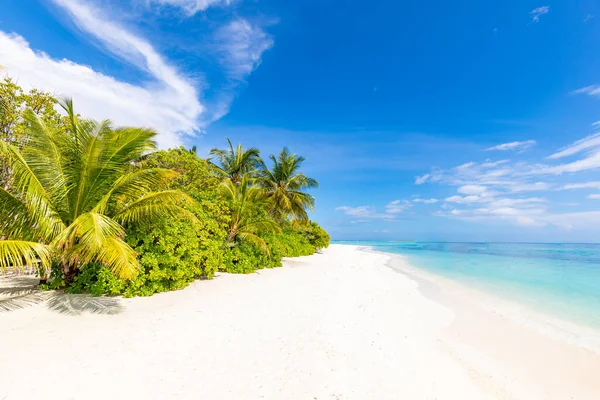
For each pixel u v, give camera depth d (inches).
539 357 208.8
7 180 370.0
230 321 228.7
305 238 1135.0
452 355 206.4
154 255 291.6
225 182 598.2
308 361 171.8
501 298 406.3
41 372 135.0
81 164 273.3
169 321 217.2
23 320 196.7
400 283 514.9
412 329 255.3
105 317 215.3
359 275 578.2
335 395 138.9
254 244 567.8
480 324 283.0
